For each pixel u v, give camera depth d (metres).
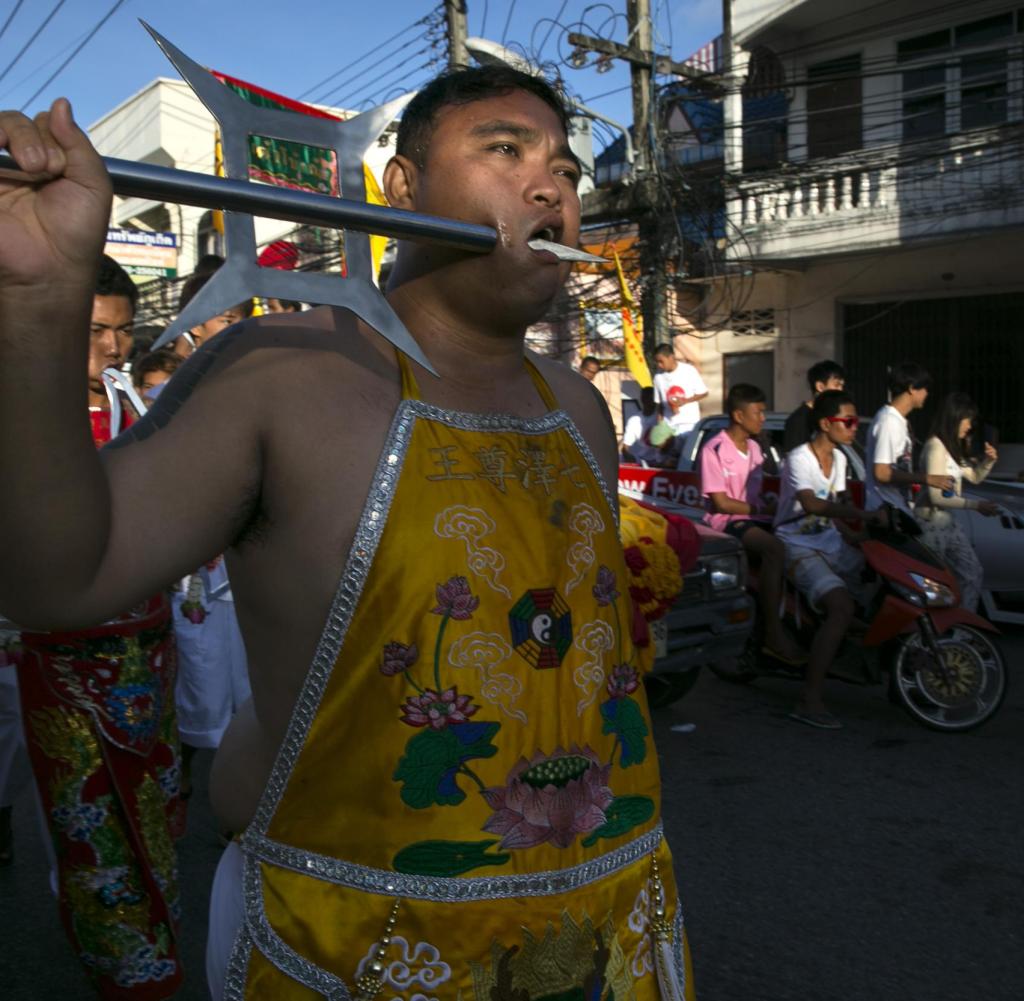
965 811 3.94
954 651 4.95
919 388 5.89
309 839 1.07
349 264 1.00
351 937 1.04
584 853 1.13
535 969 1.08
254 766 1.16
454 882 1.04
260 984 1.08
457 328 1.17
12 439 0.83
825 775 4.36
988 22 13.19
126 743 2.24
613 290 15.11
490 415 1.16
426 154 1.14
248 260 0.94
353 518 1.05
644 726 1.24
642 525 3.96
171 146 21.00
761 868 3.47
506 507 1.11
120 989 2.20
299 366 1.07
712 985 2.77
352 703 1.05
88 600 0.93
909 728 5.00
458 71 1.18
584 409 1.35
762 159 14.95
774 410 15.29
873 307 14.54
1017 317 13.31
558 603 1.12
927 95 13.69
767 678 5.95
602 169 15.55
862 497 6.30
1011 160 12.31
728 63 14.80
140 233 17.81
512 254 1.10
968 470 6.59
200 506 1.01
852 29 14.06
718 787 4.23
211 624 3.55
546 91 1.19
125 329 2.54
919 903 3.21
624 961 1.17
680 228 12.42
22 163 0.78
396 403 1.10
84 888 2.20
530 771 1.08
